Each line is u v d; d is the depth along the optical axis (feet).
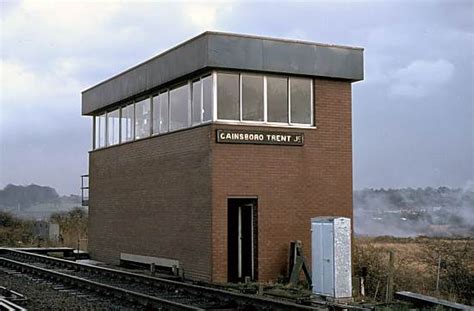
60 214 161.58
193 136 63.93
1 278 66.64
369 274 64.95
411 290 63.77
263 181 62.64
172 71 67.05
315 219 47.93
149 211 73.15
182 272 64.95
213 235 59.98
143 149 75.25
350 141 67.56
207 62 60.13
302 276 62.28
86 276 67.97
